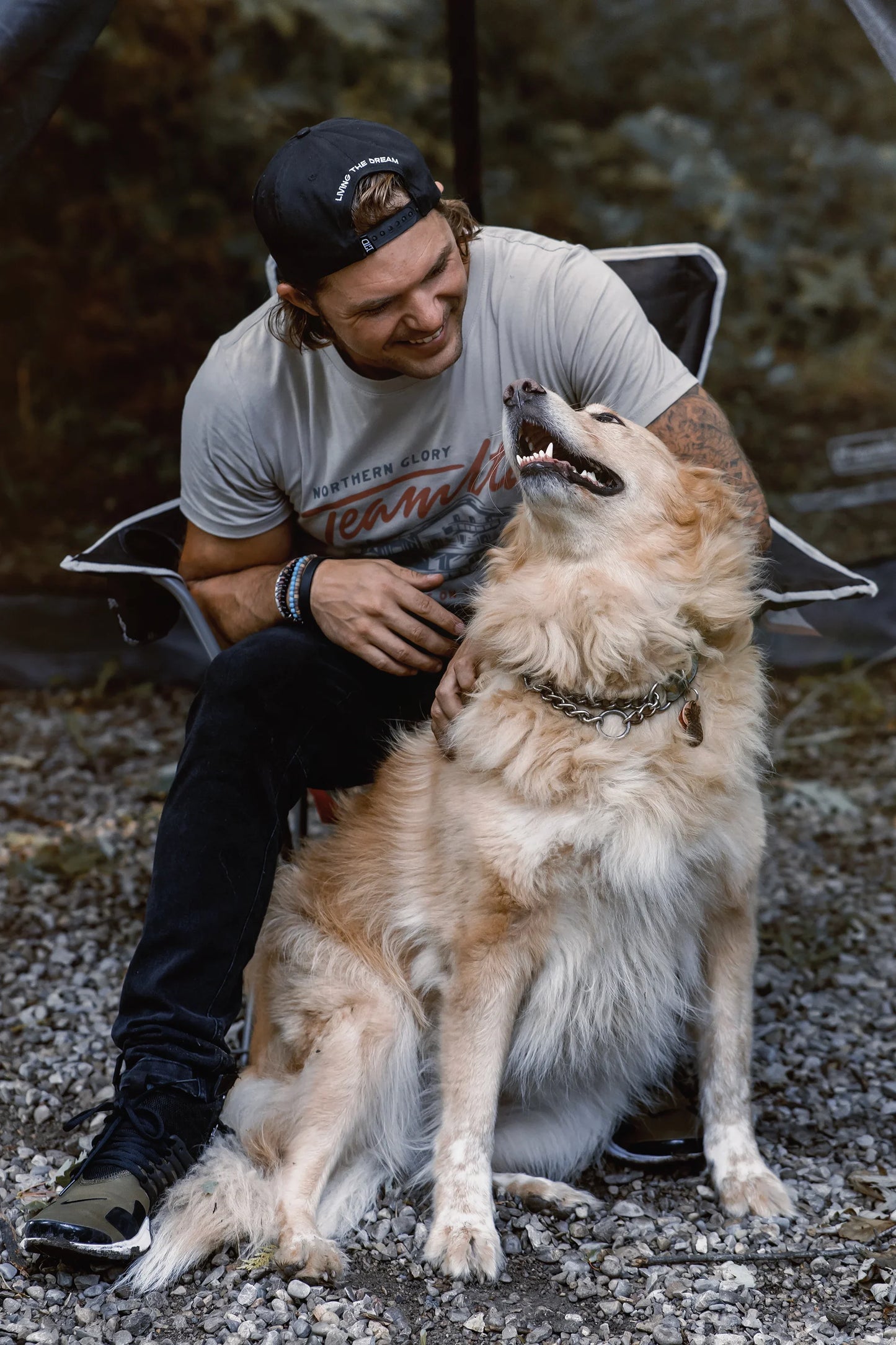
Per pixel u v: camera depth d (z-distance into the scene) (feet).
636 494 7.79
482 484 8.52
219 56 25.32
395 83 25.99
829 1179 7.93
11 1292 6.76
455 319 7.71
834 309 28.53
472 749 7.68
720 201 28.43
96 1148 7.32
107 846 13.35
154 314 25.58
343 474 8.50
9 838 13.79
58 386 25.03
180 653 18.63
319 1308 6.64
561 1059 8.24
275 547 9.04
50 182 25.11
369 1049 7.87
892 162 30.83
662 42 31.04
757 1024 10.06
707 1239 7.24
